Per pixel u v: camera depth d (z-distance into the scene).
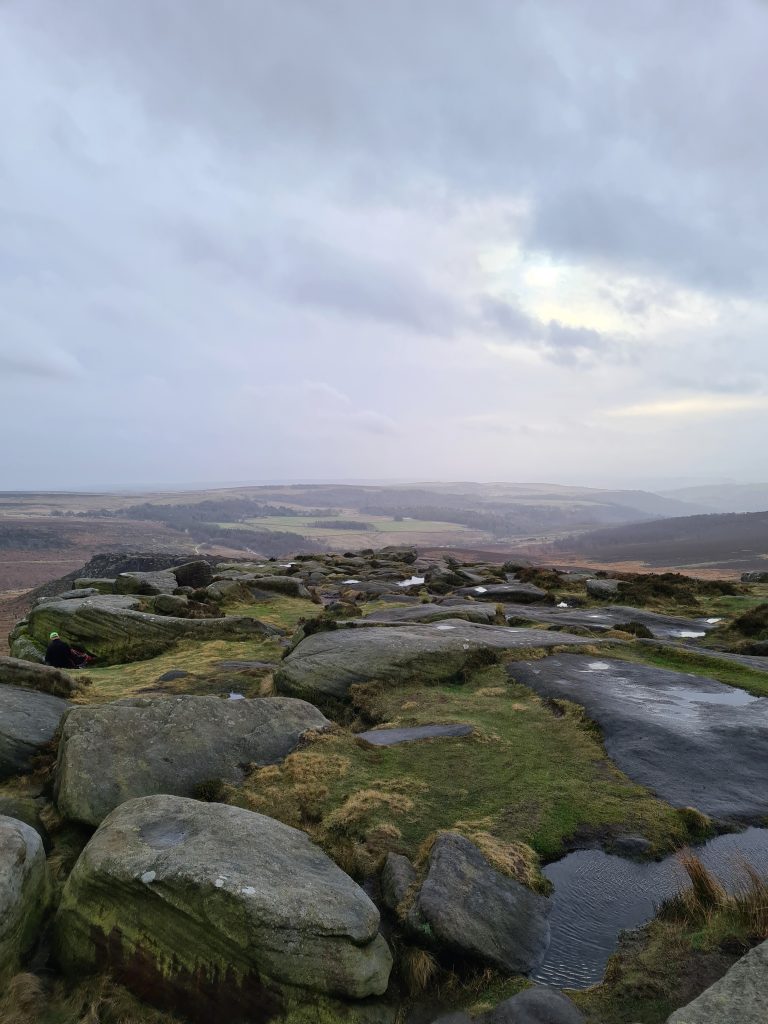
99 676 17.48
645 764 10.89
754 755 11.16
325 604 31.84
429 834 8.64
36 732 11.29
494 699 14.41
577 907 7.45
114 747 9.87
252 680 16.81
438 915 6.55
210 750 10.51
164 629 22.19
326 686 15.15
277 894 5.99
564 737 12.13
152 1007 5.83
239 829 7.34
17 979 5.86
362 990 5.68
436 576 39.53
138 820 7.51
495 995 6.04
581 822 9.09
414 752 11.27
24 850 6.53
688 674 15.90
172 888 6.09
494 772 10.55
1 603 74.94
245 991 5.67
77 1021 5.62
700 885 7.11
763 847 8.57
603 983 6.10
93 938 6.27
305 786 9.81
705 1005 4.90
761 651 18.88
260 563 58.94
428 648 16.52
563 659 17.08
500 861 7.82
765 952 5.45
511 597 31.67
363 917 6.14
